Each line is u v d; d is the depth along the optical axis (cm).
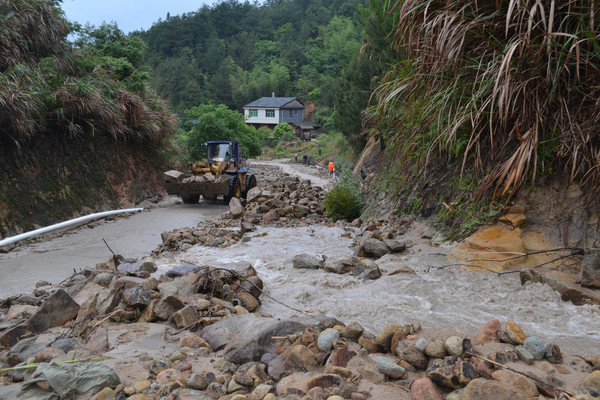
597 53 584
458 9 690
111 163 1733
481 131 700
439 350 319
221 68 11712
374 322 472
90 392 305
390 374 306
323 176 3334
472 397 264
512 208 646
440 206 801
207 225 1238
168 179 1741
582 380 294
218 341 402
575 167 611
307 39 14175
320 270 685
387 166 1143
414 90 778
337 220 1198
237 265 615
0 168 1275
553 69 612
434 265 632
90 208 1495
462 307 502
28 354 396
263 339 377
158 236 1160
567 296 499
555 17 617
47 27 1658
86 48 1988
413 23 756
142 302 484
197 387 313
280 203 1386
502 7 656
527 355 318
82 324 468
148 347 405
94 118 1650
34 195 1328
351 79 1834
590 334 423
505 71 598
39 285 725
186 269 604
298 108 9300
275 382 326
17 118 1286
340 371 312
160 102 2180
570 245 594
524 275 543
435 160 873
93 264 897
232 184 1773
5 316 537
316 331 391
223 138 3238
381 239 787
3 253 989
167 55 13675
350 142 2234
